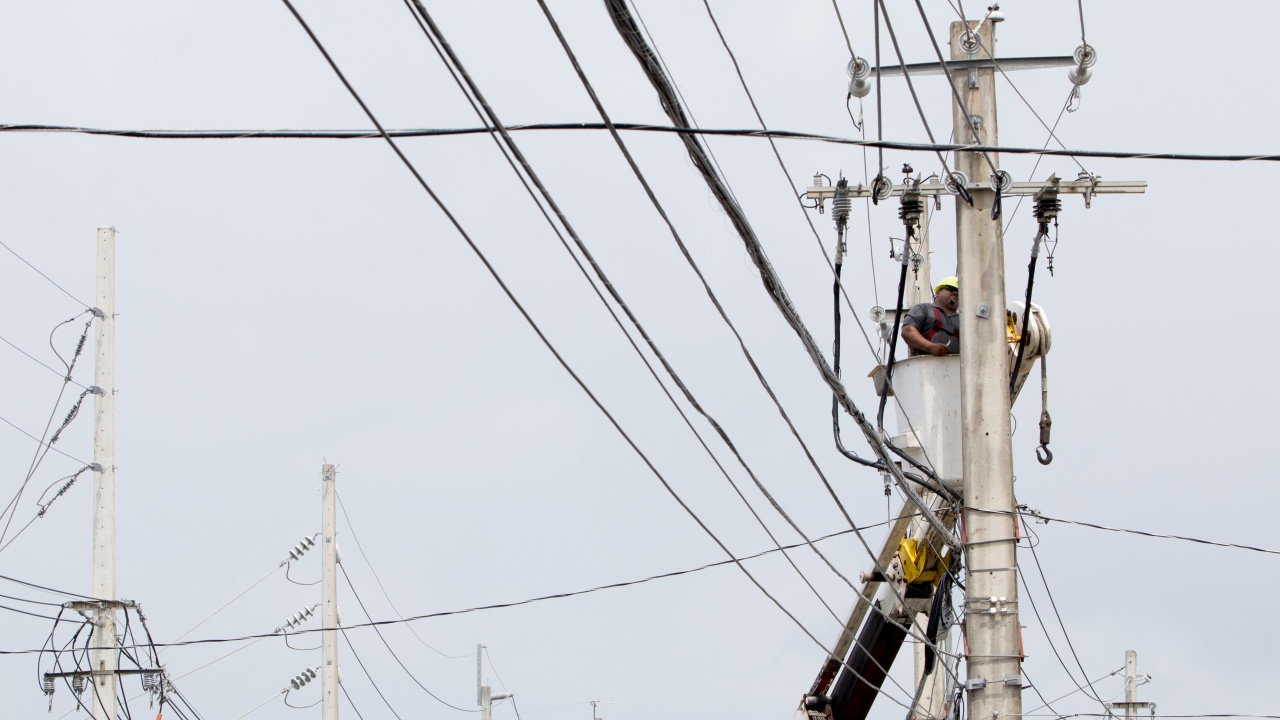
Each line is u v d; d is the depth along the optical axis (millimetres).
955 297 23078
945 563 22188
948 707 21531
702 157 12797
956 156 21078
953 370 22234
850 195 20594
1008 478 20812
